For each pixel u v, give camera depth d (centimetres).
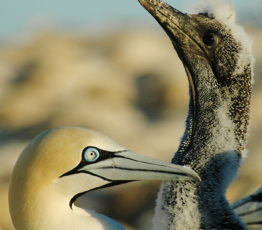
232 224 855
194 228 859
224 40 902
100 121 3134
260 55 3553
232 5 920
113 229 767
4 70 3947
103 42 4569
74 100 3434
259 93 3134
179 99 3531
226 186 895
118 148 785
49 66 3953
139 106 3500
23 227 752
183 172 779
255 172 2039
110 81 3688
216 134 899
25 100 3475
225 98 905
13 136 3134
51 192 742
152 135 2959
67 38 4641
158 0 930
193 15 932
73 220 743
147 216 2103
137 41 4434
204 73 920
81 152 751
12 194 762
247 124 915
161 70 3903
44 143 757
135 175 778
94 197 2212
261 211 1282
